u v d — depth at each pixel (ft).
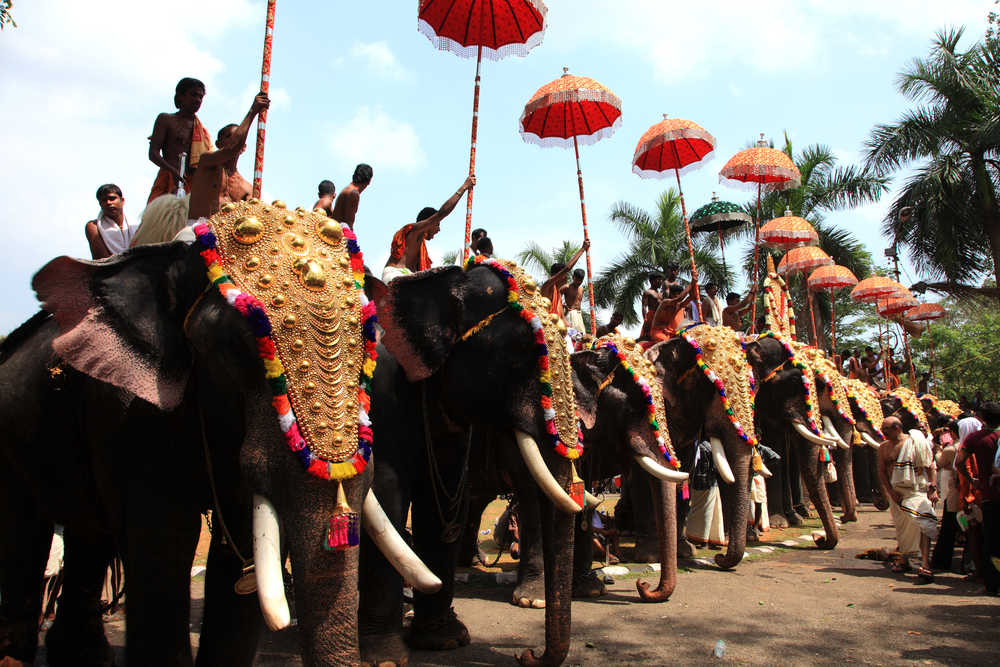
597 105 23.70
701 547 29.50
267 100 10.59
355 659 7.74
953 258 63.26
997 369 95.55
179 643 9.46
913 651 15.49
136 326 9.26
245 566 9.16
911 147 64.34
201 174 11.21
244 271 8.78
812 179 68.95
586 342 22.13
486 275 13.74
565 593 12.70
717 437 24.25
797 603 19.79
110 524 11.17
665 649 15.44
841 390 37.68
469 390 13.26
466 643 15.37
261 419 8.26
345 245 9.42
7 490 11.73
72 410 10.82
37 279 8.95
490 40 18.72
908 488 24.45
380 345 13.94
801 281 69.21
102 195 15.64
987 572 21.38
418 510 14.85
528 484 13.08
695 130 26.84
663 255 73.41
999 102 61.82
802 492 43.62
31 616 11.84
